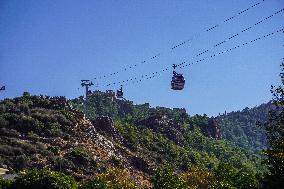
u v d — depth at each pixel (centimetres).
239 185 8588
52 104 13000
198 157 16588
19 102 12662
